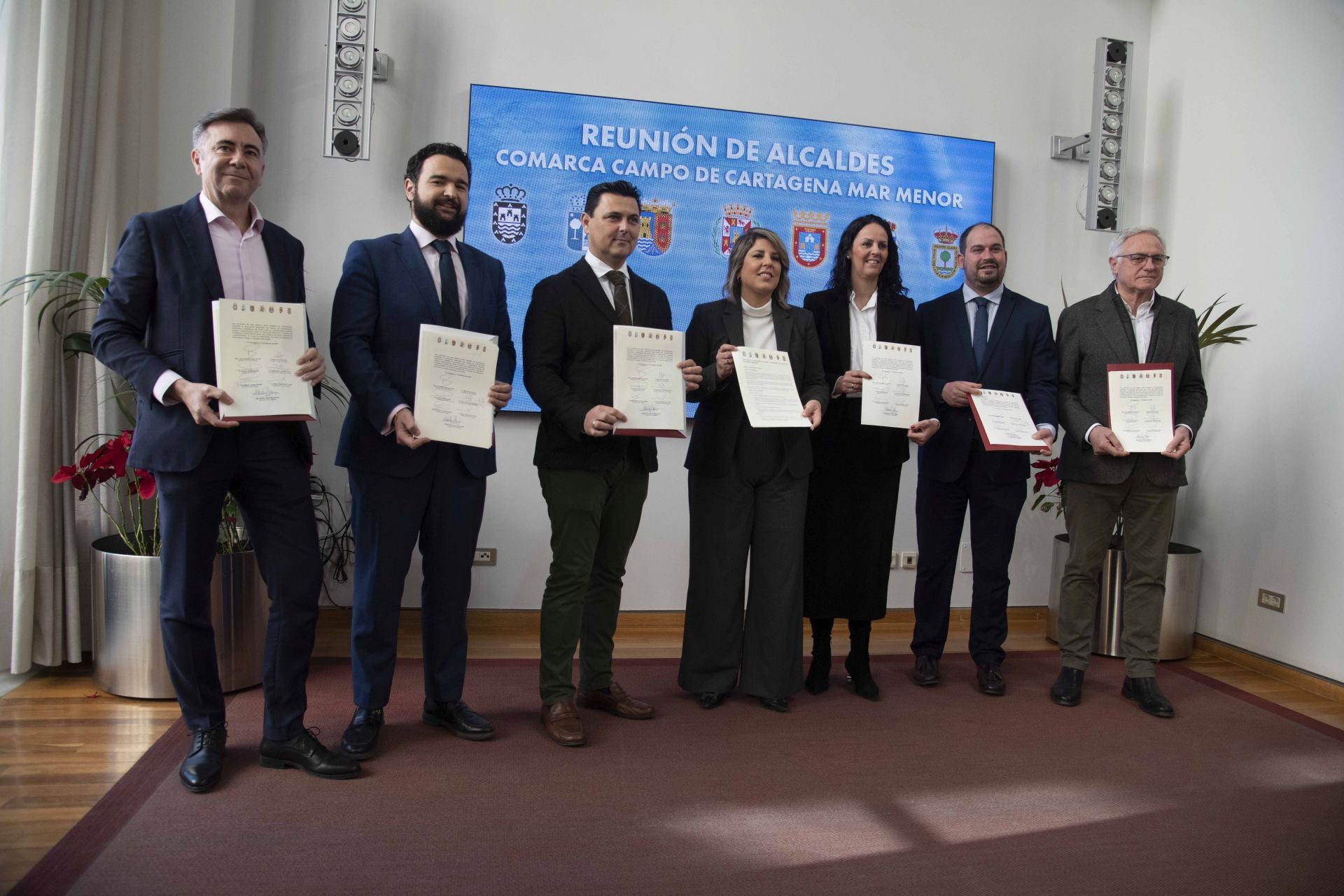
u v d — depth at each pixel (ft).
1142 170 14.78
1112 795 7.82
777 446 9.46
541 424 8.89
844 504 9.96
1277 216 12.28
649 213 13.01
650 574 13.32
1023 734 9.25
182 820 6.68
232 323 6.86
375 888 5.88
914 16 13.82
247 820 6.72
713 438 9.48
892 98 13.79
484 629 12.76
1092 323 10.44
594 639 9.39
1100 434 9.88
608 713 9.43
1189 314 10.41
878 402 9.46
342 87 11.23
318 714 9.05
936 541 10.71
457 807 7.09
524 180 12.62
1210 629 13.15
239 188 7.07
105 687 9.42
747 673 9.72
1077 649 10.37
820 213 13.52
